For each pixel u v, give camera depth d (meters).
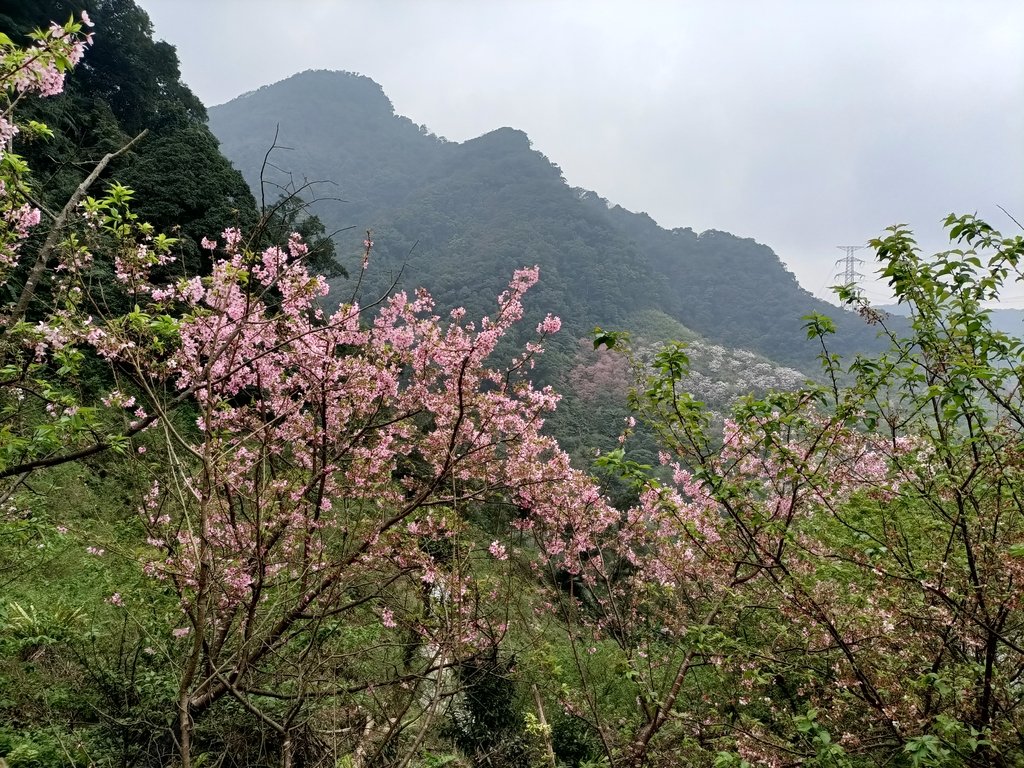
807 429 4.10
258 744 4.54
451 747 5.60
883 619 3.79
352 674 5.39
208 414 3.39
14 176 3.49
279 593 4.83
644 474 3.97
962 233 3.50
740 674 4.79
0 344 3.59
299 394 6.03
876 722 4.13
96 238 4.08
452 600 4.92
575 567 6.76
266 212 4.00
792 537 3.94
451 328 6.30
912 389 3.80
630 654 5.30
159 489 5.53
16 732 4.04
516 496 6.81
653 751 4.75
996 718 3.43
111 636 5.34
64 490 7.71
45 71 3.20
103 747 4.15
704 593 5.60
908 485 3.89
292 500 5.20
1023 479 3.34
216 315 4.28
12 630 4.98
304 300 5.16
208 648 3.82
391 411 6.66
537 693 5.68
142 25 26.78
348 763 3.97
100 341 3.91
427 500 5.36
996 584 3.34
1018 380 3.27
